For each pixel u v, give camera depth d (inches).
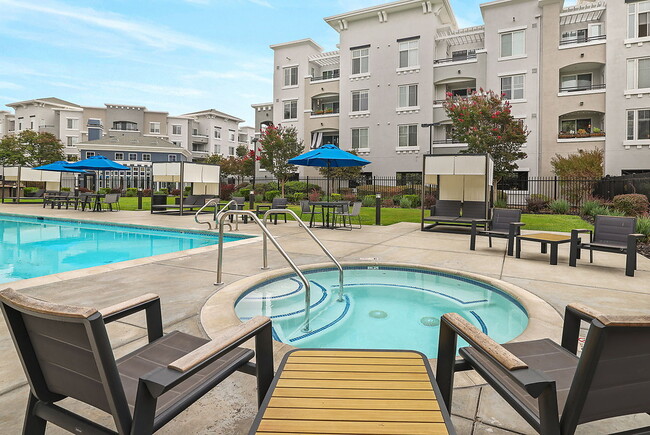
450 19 1194.0
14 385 98.4
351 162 542.0
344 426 56.5
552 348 85.3
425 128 1095.6
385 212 746.2
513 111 983.6
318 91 1275.8
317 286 216.5
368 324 161.3
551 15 943.0
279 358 113.4
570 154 875.4
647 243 353.1
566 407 56.0
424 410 61.3
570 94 928.3
